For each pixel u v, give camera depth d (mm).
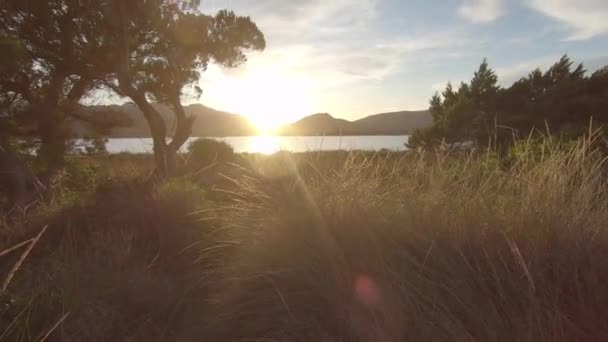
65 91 13078
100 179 10750
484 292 2625
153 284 3721
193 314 3279
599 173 3432
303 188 4164
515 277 2660
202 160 13898
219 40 14500
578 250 2738
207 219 4840
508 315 2480
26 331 2912
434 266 2910
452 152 4832
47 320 3078
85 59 12086
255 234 3842
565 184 3312
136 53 13891
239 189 5309
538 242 2869
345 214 3574
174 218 5297
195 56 14695
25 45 10102
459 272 2766
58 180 11227
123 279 3756
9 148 10312
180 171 12531
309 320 2824
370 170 4453
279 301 3006
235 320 3006
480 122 18578
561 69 22828
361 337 2605
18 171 9906
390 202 3824
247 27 14766
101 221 5398
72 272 3713
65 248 4434
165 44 13547
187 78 14086
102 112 13852
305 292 2992
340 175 4297
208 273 3738
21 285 3639
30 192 9867
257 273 3309
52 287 3508
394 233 3293
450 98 25203
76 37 12047
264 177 4844
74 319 3146
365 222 3426
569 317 2445
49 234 5145
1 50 9133
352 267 3037
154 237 4949
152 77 13406
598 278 2605
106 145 14211
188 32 13734
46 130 11516
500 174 3975
